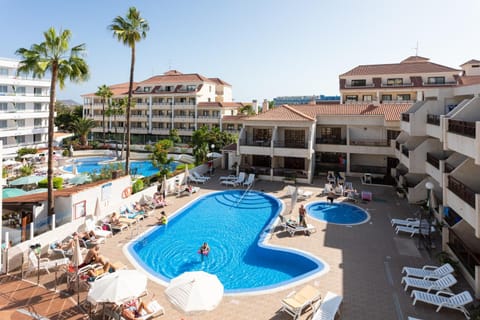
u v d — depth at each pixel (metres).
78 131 61.22
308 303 10.68
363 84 51.50
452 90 20.94
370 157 34.94
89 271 12.47
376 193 27.61
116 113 64.31
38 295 11.68
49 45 18.53
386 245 16.69
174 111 65.56
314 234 18.38
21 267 13.62
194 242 18.27
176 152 55.72
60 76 19.41
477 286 11.68
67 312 10.62
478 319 9.73
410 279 12.28
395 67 52.03
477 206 11.61
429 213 16.83
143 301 11.45
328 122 34.78
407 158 23.34
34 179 28.14
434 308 10.98
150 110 67.06
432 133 19.91
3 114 50.47
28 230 15.54
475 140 11.86
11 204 18.52
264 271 14.98
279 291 12.20
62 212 18.97
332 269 13.97
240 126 61.22
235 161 38.25
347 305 11.19
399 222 19.11
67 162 48.97
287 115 33.62
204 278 9.37
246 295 11.91
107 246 16.56
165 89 68.31
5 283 12.58
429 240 16.14
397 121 30.98
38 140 59.47
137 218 20.47
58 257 15.20
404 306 11.12
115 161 51.06
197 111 63.75
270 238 17.81
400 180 27.53
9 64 52.09
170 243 18.08
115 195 22.91
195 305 8.48
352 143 33.56
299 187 29.92
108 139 69.44
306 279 13.09
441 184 17.83
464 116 15.53
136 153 54.50
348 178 33.12
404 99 48.12
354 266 14.27
